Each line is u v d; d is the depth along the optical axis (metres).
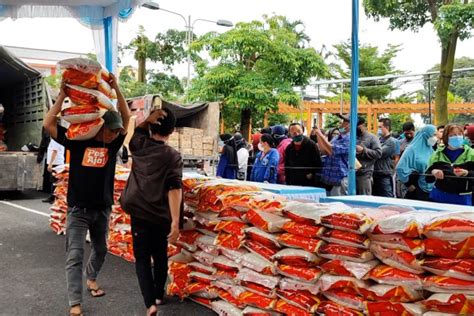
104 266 5.61
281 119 21.20
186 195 4.48
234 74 16.66
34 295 4.55
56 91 13.08
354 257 3.11
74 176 4.11
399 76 12.26
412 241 2.88
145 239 3.99
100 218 4.32
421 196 6.17
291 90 16.81
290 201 3.61
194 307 4.28
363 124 6.89
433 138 6.20
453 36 11.70
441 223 2.75
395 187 7.40
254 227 3.77
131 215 3.99
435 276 2.79
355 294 3.11
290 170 7.08
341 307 3.17
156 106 4.12
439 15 11.54
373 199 4.39
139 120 4.89
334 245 3.24
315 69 17.28
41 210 9.96
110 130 4.07
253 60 17.53
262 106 16.47
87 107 3.98
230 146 8.91
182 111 12.87
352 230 3.12
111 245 6.13
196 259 4.37
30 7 8.24
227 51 16.88
